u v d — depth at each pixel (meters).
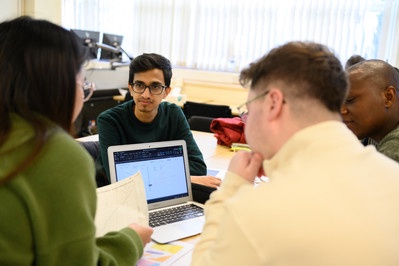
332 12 4.76
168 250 1.20
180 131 2.10
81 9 5.95
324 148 0.74
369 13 4.70
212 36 5.36
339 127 0.77
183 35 5.50
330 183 0.70
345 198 0.68
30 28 0.78
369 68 1.35
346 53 4.78
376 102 1.33
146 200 1.36
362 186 0.71
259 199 0.70
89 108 4.44
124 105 2.03
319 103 0.76
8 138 0.72
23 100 0.75
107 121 1.93
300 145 0.75
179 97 4.69
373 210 0.69
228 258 0.70
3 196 0.69
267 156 0.83
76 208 0.74
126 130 1.98
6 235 0.70
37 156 0.71
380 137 1.42
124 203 1.24
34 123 0.74
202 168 1.99
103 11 5.87
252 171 0.90
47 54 0.77
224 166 2.29
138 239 1.02
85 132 4.36
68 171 0.74
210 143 2.84
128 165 1.48
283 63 0.77
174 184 1.57
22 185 0.70
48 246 0.73
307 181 0.70
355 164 0.73
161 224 1.36
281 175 0.73
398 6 4.61
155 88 1.90
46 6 5.02
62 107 0.79
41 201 0.72
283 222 0.66
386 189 0.73
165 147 1.59
